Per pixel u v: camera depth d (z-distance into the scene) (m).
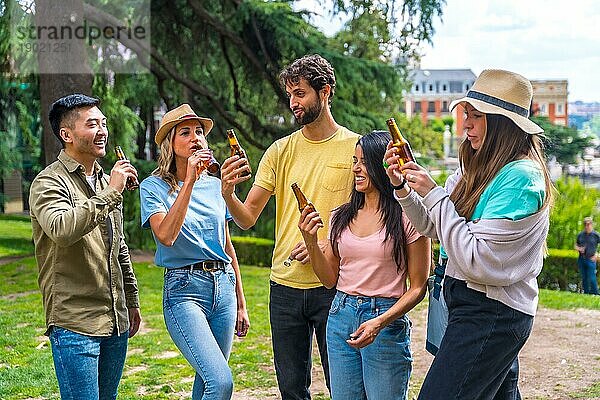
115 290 3.52
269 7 13.64
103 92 13.75
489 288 2.86
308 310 3.95
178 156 3.89
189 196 3.62
